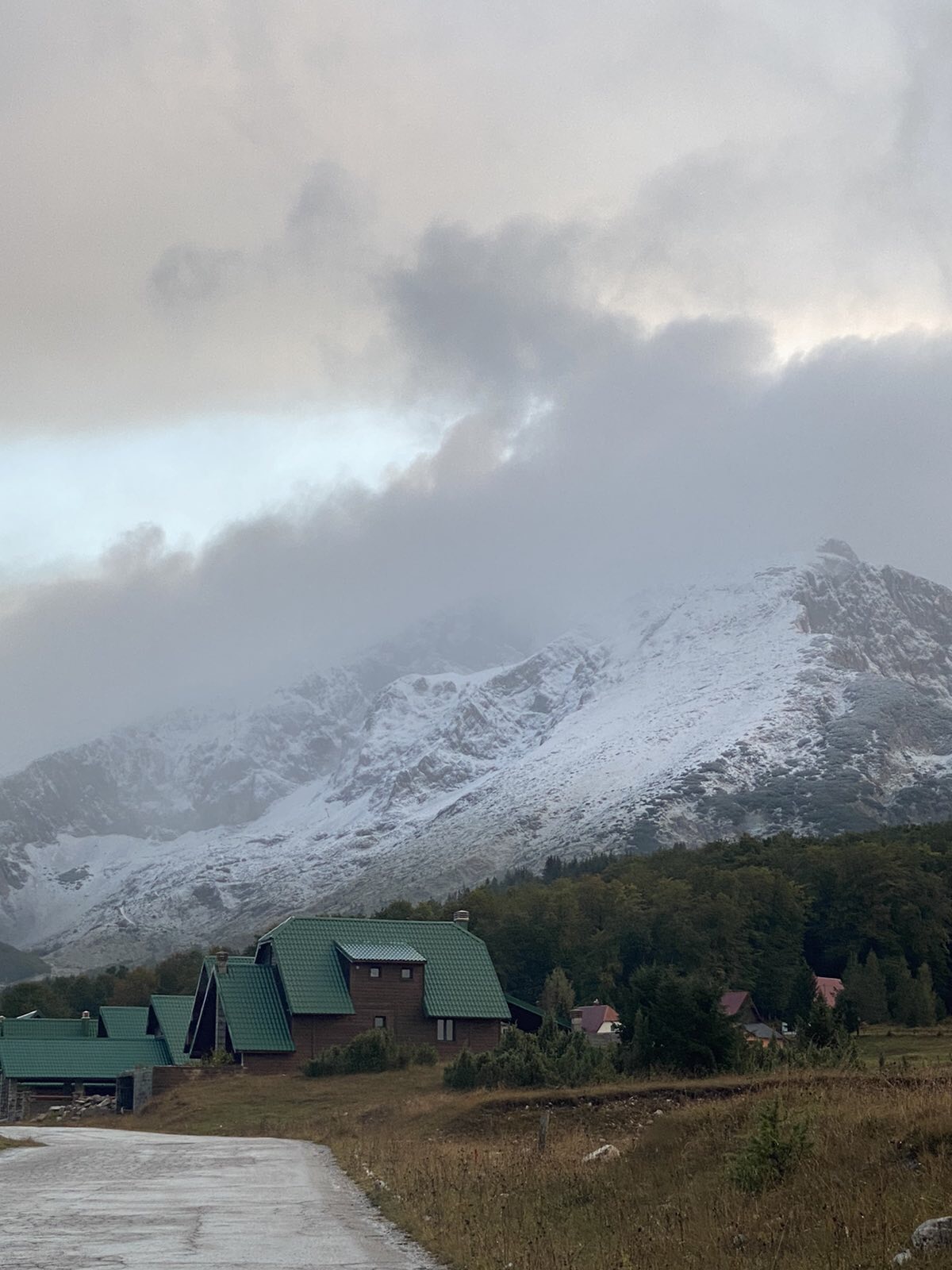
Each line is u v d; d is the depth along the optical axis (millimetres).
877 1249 33875
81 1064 191500
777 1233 37531
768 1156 46562
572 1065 117500
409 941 190000
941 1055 139750
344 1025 178125
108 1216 47781
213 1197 55562
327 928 188750
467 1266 36562
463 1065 128750
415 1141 89062
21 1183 62812
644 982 115188
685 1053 105562
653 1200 48344
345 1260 37344
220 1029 181500
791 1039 130125
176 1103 146875
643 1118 85938
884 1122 48531
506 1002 185375
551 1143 76625
